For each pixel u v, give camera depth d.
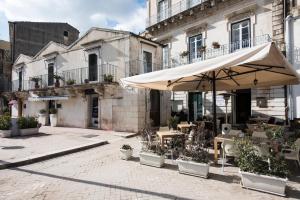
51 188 5.15
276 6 13.94
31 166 7.16
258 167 4.90
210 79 7.93
